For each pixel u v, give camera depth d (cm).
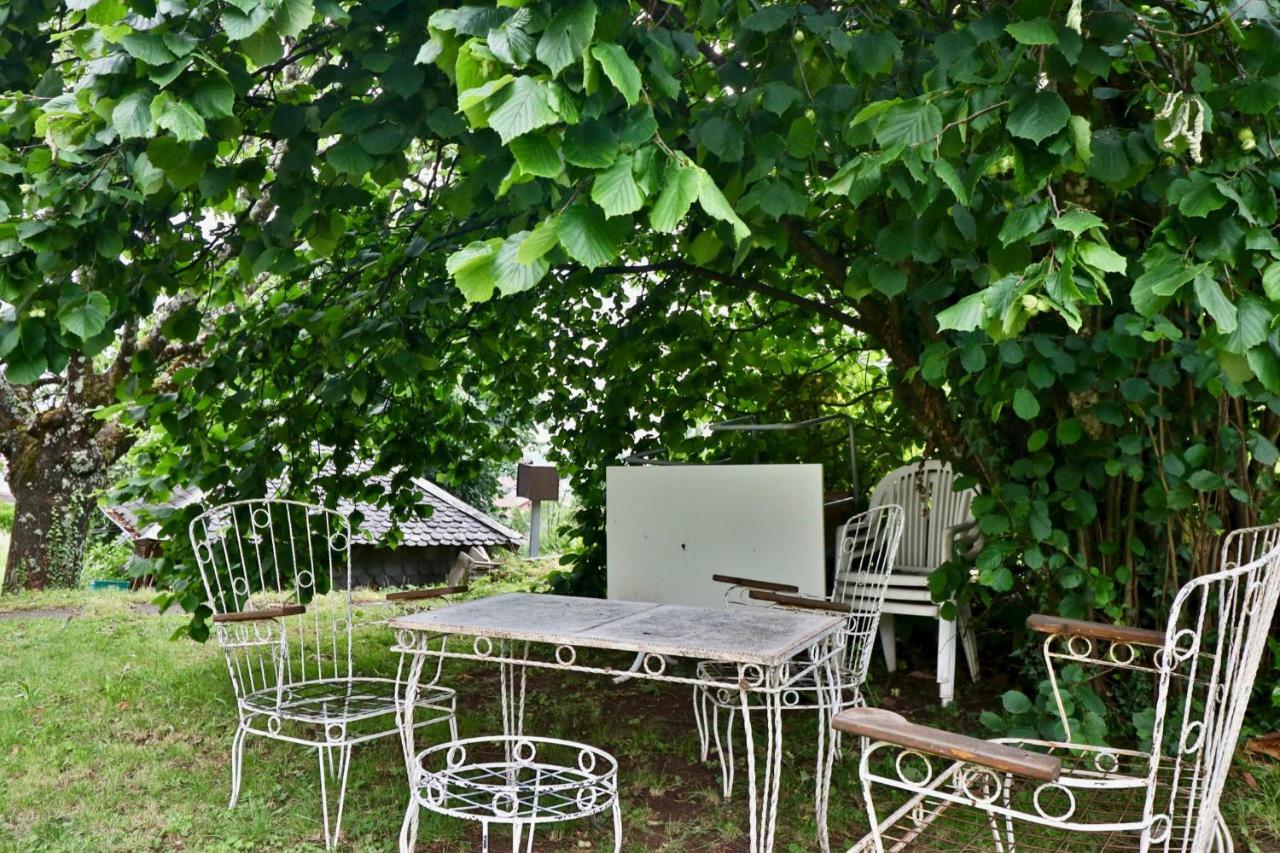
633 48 226
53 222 257
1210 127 211
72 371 997
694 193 174
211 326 761
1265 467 361
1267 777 326
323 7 231
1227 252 198
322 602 805
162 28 217
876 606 418
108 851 292
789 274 559
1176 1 279
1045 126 191
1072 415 367
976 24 223
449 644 593
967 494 488
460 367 609
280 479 522
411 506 596
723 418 648
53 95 284
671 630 278
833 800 331
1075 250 182
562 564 664
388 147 266
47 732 414
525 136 172
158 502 491
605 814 319
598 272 521
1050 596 383
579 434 655
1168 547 359
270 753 385
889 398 654
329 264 497
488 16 189
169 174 255
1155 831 206
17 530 987
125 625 698
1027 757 164
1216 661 182
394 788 340
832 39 259
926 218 258
